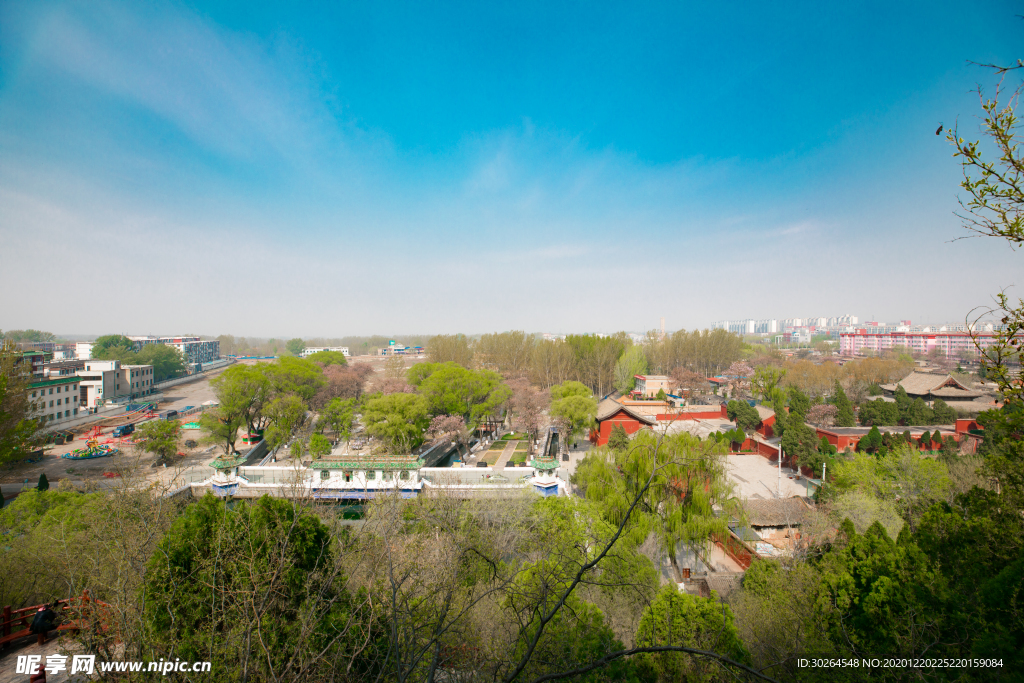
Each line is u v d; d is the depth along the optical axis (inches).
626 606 742.5
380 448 2095.2
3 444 1577.3
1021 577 453.7
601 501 1146.7
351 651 362.6
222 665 331.6
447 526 578.9
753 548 1120.2
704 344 4862.2
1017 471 502.3
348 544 474.0
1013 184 280.8
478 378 2787.9
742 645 580.7
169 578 395.5
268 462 2186.3
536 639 232.5
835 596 629.0
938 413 2391.7
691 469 1073.5
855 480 1301.7
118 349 4822.8
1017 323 319.9
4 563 679.1
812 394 3688.5
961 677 435.8
